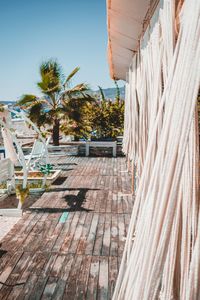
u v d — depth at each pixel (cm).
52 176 712
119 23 284
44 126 1243
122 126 1398
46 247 344
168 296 107
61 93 1219
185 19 89
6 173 576
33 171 757
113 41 387
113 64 638
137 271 105
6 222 431
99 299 246
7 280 276
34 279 278
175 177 82
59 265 303
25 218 445
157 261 85
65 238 370
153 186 102
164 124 98
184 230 98
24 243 356
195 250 85
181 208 102
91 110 1389
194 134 97
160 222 87
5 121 531
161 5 147
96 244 351
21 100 1164
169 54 127
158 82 147
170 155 85
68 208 494
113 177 750
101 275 283
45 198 557
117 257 318
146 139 233
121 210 481
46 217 448
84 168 888
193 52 75
